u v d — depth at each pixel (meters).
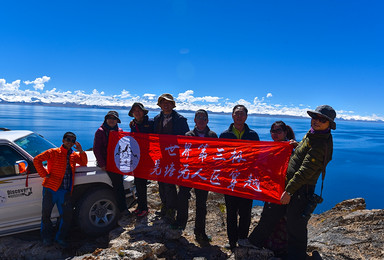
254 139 4.99
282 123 4.61
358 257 4.18
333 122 3.53
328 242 4.75
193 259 4.36
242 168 4.60
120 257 4.13
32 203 5.06
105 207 5.48
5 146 4.95
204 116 5.24
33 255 4.75
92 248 4.96
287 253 4.21
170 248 4.70
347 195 38.75
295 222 3.86
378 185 46.25
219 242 5.33
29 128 112.81
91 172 5.56
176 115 5.66
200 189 5.16
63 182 5.01
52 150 4.94
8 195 4.86
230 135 5.02
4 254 4.77
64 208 4.95
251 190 4.43
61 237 4.93
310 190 3.82
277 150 4.27
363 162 73.12
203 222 5.25
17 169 4.62
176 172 5.26
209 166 4.94
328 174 55.47
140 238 4.89
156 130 5.71
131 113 6.07
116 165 5.62
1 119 173.38
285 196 3.77
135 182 5.84
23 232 5.36
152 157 5.54
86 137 87.00
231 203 4.82
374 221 5.27
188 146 5.21
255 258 4.09
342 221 5.58
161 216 5.90
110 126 5.87
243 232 4.81
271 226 4.23
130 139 5.68
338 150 102.88
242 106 4.90
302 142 3.93
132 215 5.82
